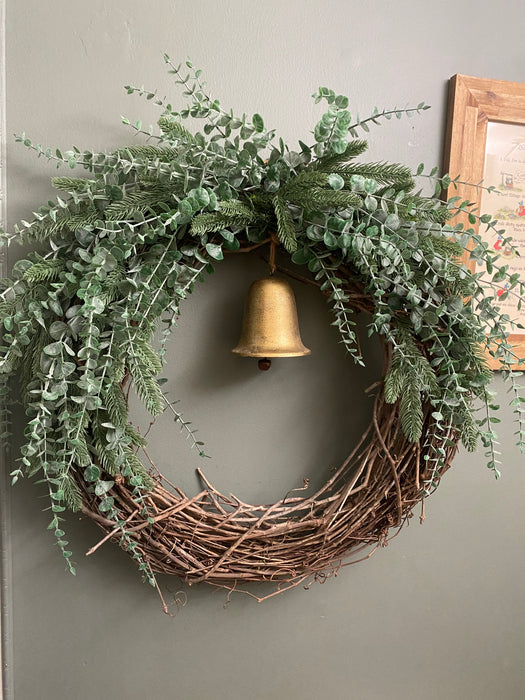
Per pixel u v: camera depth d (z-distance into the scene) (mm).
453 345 1028
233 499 1127
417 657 1255
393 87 1162
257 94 1104
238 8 1091
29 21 1017
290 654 1193
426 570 1247
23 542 1069
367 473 1095
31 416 1017
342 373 1177
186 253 962
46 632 1087
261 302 1008
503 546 1284
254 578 1070
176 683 1146
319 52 1128
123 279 920
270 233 1023
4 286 935
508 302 1229
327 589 1201
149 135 992
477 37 1203
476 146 1181
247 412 1144
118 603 1114
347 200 903
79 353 841
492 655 1296
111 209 916
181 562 1020
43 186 1035
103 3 1042
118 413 925
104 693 1116
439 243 981
